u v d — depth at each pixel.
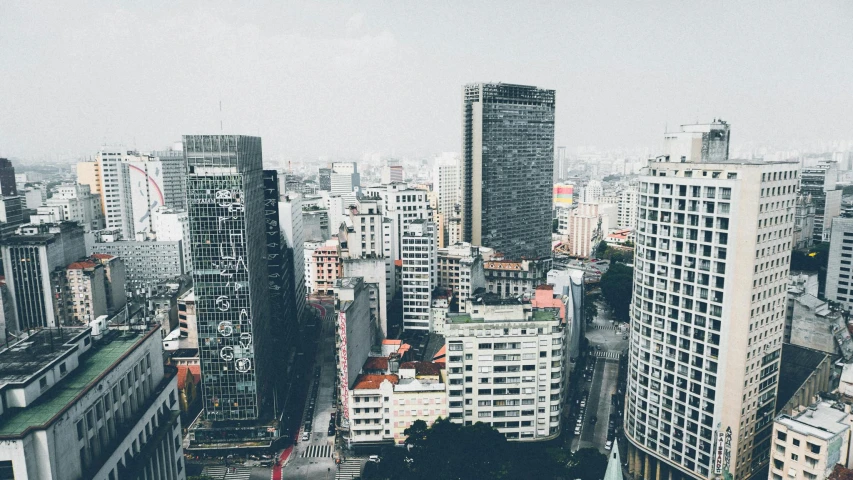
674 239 177.25
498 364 197.25
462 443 181.50
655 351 187.12
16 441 103.38
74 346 133.50
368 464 197.25
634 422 197.88
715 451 172.75
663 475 191.12
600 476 180.00
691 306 174.75
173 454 162.12
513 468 179.38
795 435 150.75
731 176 163.38
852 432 154.62
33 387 115.25
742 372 167.62
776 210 167.12
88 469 121.56
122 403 139.38
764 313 171.50
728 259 163.88
